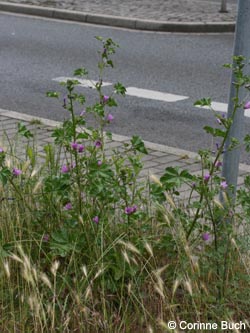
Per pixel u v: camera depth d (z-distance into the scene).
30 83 13.27
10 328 4.94
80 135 5.74
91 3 21.28
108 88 13.12
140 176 8.56
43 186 5.93
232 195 5.90
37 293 5.01
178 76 14.09
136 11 20.31
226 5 21.05
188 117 11.56
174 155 9.42
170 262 5.52
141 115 11.60
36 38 17.27
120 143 9.77
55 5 20.77
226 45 17.27
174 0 22.25
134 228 5.53
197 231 5.58
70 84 5.79
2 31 18.02
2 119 10.84
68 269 5.19
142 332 4.98
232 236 5.22
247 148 5.60
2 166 5.58
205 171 8.79
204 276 5.26
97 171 5.45
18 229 5.68
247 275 5.23
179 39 17.81
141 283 5.30
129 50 16.30
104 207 5.63
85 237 5.42
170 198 5.34
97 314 4.96
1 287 5.21
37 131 10.16
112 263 5.30
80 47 16.39
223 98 12.70
